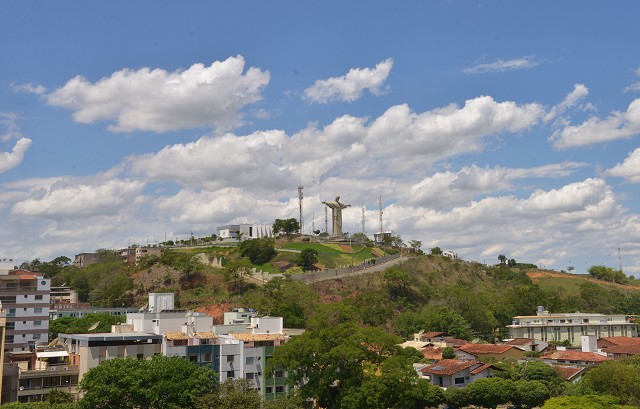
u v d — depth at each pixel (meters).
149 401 100.50
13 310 161.12
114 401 99.75
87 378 101.62
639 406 115.81
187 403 103.06
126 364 103.75
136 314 139.88
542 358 171.88
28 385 117.56
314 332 119.75
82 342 122.50
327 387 116.25
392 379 110.81
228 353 128.62
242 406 104.44
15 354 123.25
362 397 109.31
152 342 126.81
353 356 111.62
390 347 118.44
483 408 132.75
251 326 149.00
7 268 175.50
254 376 130.00
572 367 153.62
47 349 130.75
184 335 128.62
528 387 126.81
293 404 110.12
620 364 129.88
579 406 104.62
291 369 114.69
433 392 125.62
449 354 171.38
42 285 165.88
